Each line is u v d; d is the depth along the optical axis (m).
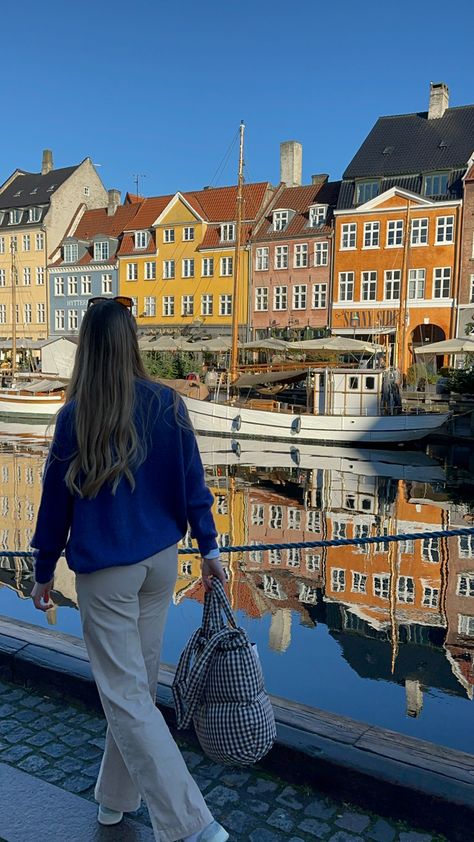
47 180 60.72
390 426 27.66
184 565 10.48
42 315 58.53
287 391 36.31
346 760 2.78
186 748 3.20
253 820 2.69
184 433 2.36
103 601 2.24
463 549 12.13
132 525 2.26
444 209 41.31
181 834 2.23
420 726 5.53
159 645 2.42
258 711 2.42
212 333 49.66
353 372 28.34
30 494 17.59
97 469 2.22
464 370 31.91
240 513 15.61
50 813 2.64
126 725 2.23
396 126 46.12
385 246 43.03
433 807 2.61
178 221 50.75
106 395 2.25
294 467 22.69
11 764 3.03
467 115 44.56
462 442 28.89
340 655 7.20
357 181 44.12
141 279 52.97
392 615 8.64
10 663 3.80
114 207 58.16
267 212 49.16
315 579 10.23
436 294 42.06
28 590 9.21
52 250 57.97
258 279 47.69
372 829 2.64
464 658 7.14
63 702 3.61
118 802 2.55
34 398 37.72
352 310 44.19
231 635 2.48
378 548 12.20
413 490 18.58
